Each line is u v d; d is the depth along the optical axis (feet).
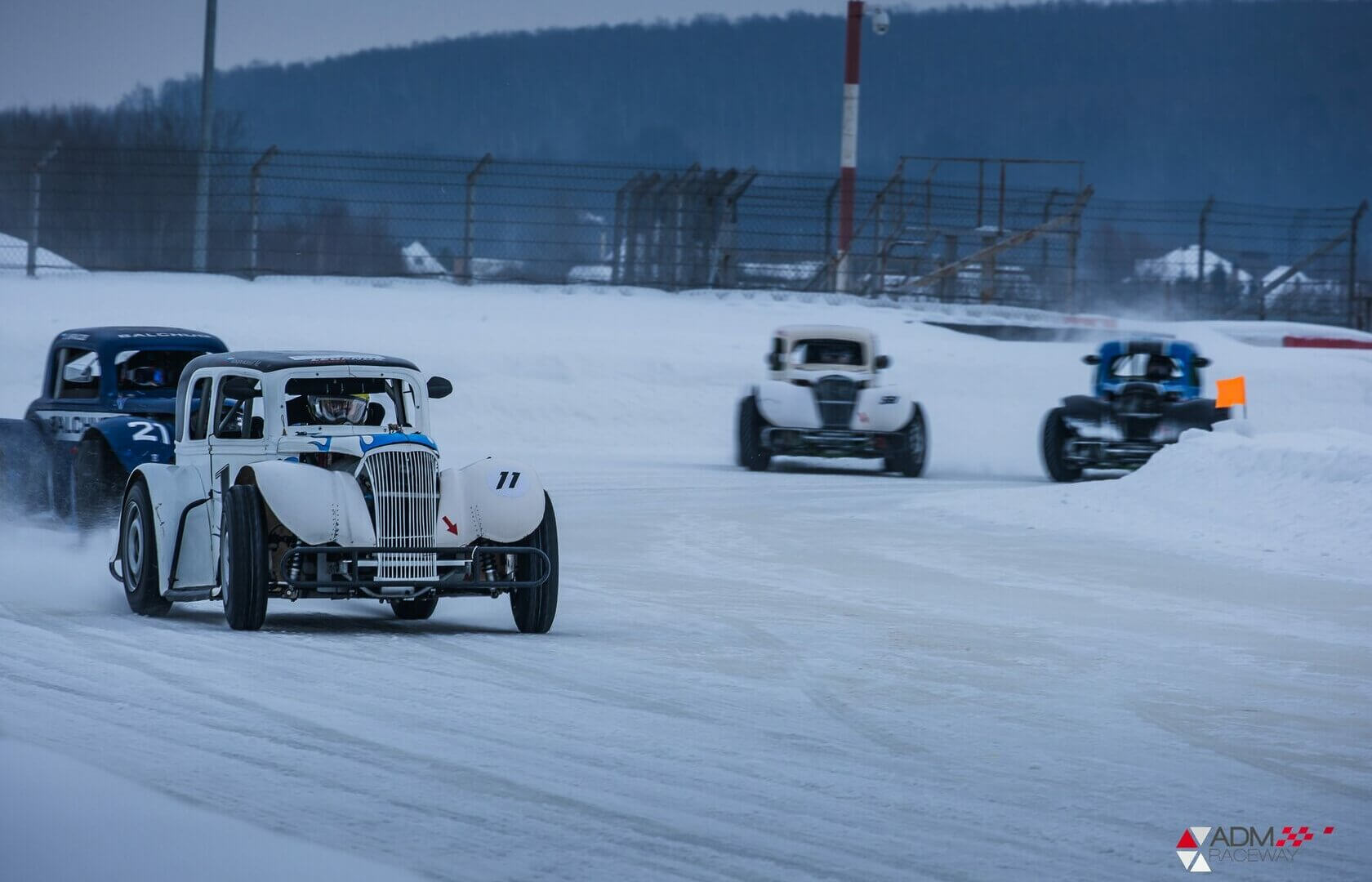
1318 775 57.77
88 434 122.01
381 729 60.54
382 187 494.18
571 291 378.32
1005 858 46.01
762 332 350.84
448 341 305.12
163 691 67.00
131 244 416.87
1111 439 207.00
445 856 44.47
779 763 57.00
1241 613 102.89
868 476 216.74
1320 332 427.74
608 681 72.38
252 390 88.12
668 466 223.51
